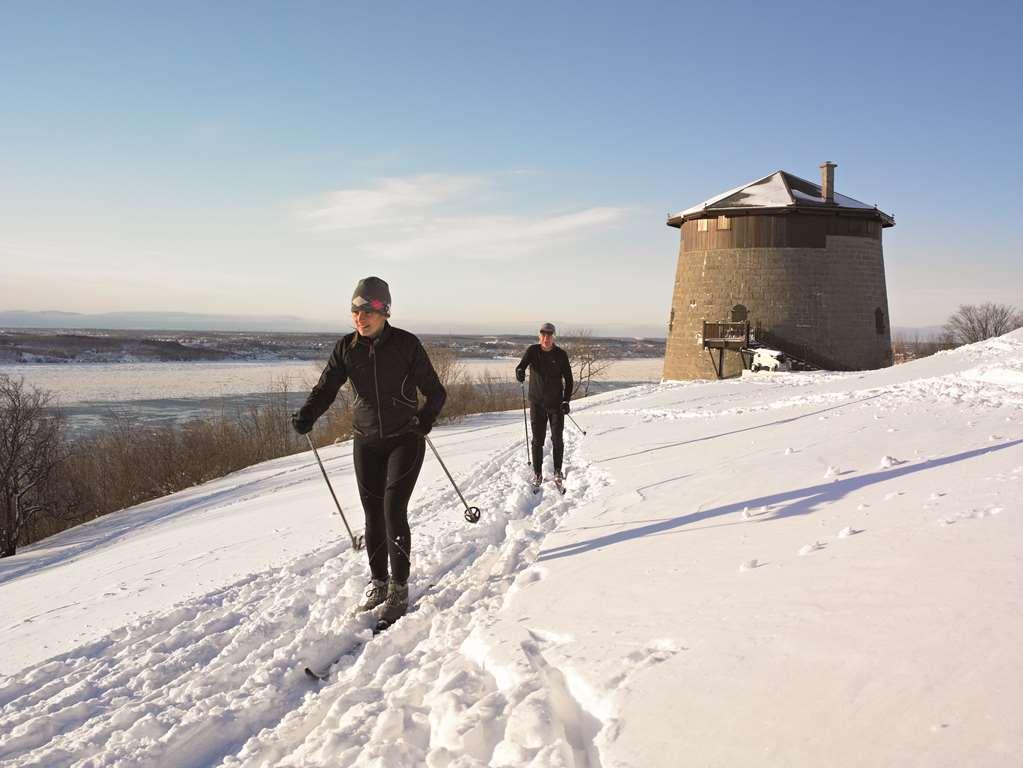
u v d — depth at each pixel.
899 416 8.88
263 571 6.04
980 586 2.78
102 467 27.44
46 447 25.66
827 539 3.90
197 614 5.07
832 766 1.93
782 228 35.72
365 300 4.57
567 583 4.22
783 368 33.12
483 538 6.39
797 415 11.27
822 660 2.48
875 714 2.10
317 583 5.42
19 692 4.05
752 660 2.61
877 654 2.43
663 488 6.78
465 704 2.81
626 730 2.35
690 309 38.25
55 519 26.25
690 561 4.12
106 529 16.20
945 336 68.94
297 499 11.07
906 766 1.85
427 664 3.42
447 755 2.46
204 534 8.97
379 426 4.74
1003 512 3.70
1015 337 17.38
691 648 2.84
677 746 2.19
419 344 4.81
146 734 3.29
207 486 19.66
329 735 2.86
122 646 4.63
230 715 3.39
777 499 5.32
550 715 2.52
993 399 9.46
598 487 7.82
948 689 2.14
